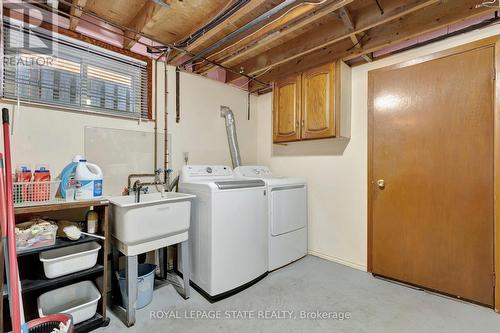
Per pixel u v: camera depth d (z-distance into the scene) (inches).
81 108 77.9
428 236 83.8
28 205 56.4
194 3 73.9
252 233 88.4
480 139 74.5
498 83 70.7
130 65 89.7
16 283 44.6
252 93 138.7
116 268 77.4
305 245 115.5
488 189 73.2
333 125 96.7
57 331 49.8
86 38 78.9
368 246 98.9
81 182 67.2
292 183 107.8
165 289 85.6
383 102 94.0
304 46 95.0
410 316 69.7
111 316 69.9
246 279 85.9
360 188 101.7
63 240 63.1
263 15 72.7
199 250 82.8
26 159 67.9
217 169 104.3
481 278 74.3
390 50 93.0
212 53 99.9
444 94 80.7
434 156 82.7
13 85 66.4
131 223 64.9
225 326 65.5
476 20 75.5
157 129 96.7
